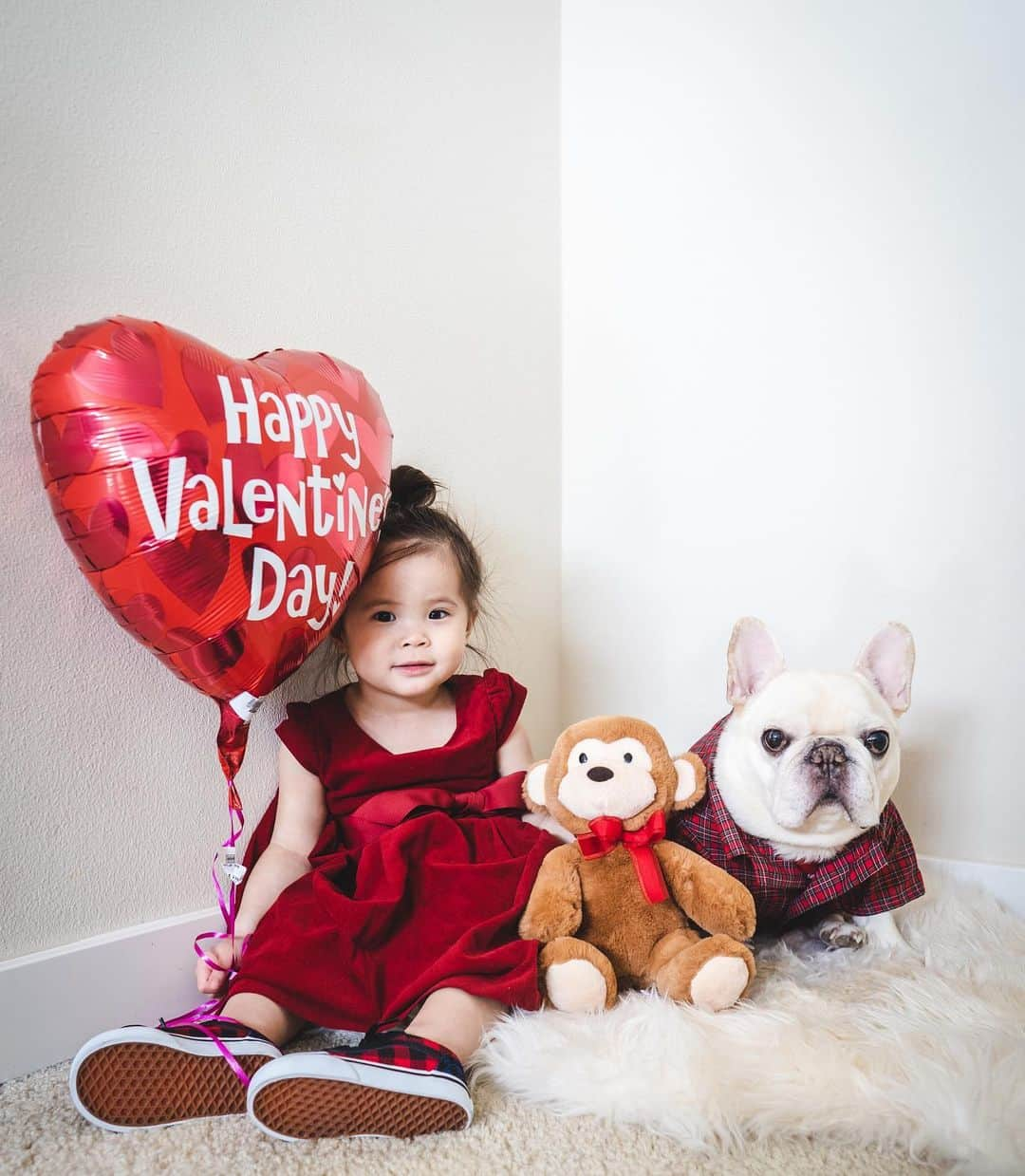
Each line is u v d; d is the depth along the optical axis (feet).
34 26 3.28
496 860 3.72
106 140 3.49
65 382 2.79
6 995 3.22
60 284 3.36
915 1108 2.74
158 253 3.65
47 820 3.38
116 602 2.99
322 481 3.26
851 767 3.56
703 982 3.32
